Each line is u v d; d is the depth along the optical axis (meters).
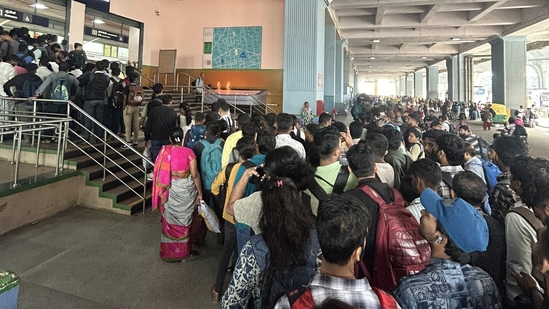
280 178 1.71
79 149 5.31
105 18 11.66
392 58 31.75
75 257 3.60
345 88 24.50
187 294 2.99
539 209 1.61
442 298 1.44
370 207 1.90
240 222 2.14
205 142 3.92
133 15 12.65
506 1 15.47
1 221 4.01
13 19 9.02
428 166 2.21
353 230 1.21
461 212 1.44
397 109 9.27
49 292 2.94
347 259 1.23
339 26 18.86
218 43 14.60
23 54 6.29
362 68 43.38
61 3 10.09
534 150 11.96
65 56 7.39
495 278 1.74
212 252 3.88
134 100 6.64
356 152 2.15
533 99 41.12
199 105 12.60
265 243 1.66
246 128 3.46
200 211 3.42
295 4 11.95
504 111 19.09
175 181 3.50
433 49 27.08
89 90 6.01
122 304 2.82
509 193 2.25
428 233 1.54
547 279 1.19
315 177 2.38
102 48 12.46
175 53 13.80
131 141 7.09
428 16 16.50
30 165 5.34
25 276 3.19
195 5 14.82
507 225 1.76
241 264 1.68
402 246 1.74
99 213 4.95
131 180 5.79
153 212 5.12
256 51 14.25
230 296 1.70
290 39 12.02
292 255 1.56
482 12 15.77
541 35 19.30
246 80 14.35
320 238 1.26
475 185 1.88
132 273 3.32
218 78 14.62
